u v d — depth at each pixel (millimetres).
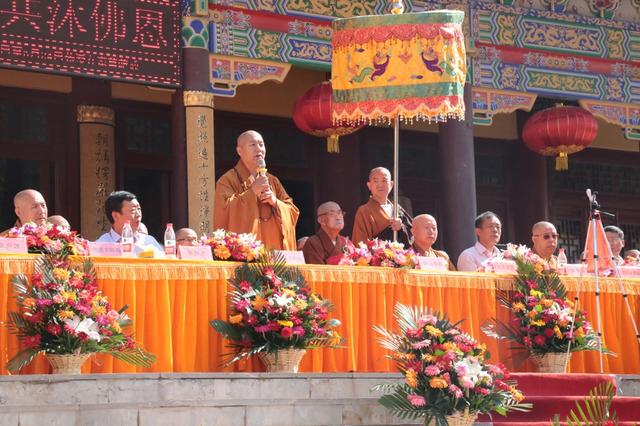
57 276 10398
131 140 20969
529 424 11516
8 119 19859
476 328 13023
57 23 16938
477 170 24297
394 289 12477
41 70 16781
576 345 13250
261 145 12953
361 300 12266
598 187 25219
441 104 13430
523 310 13125
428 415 10914
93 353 10555
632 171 25453
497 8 20766
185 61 17906
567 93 21203
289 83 22594
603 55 21531
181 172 17875
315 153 22609
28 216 12438
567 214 24844
